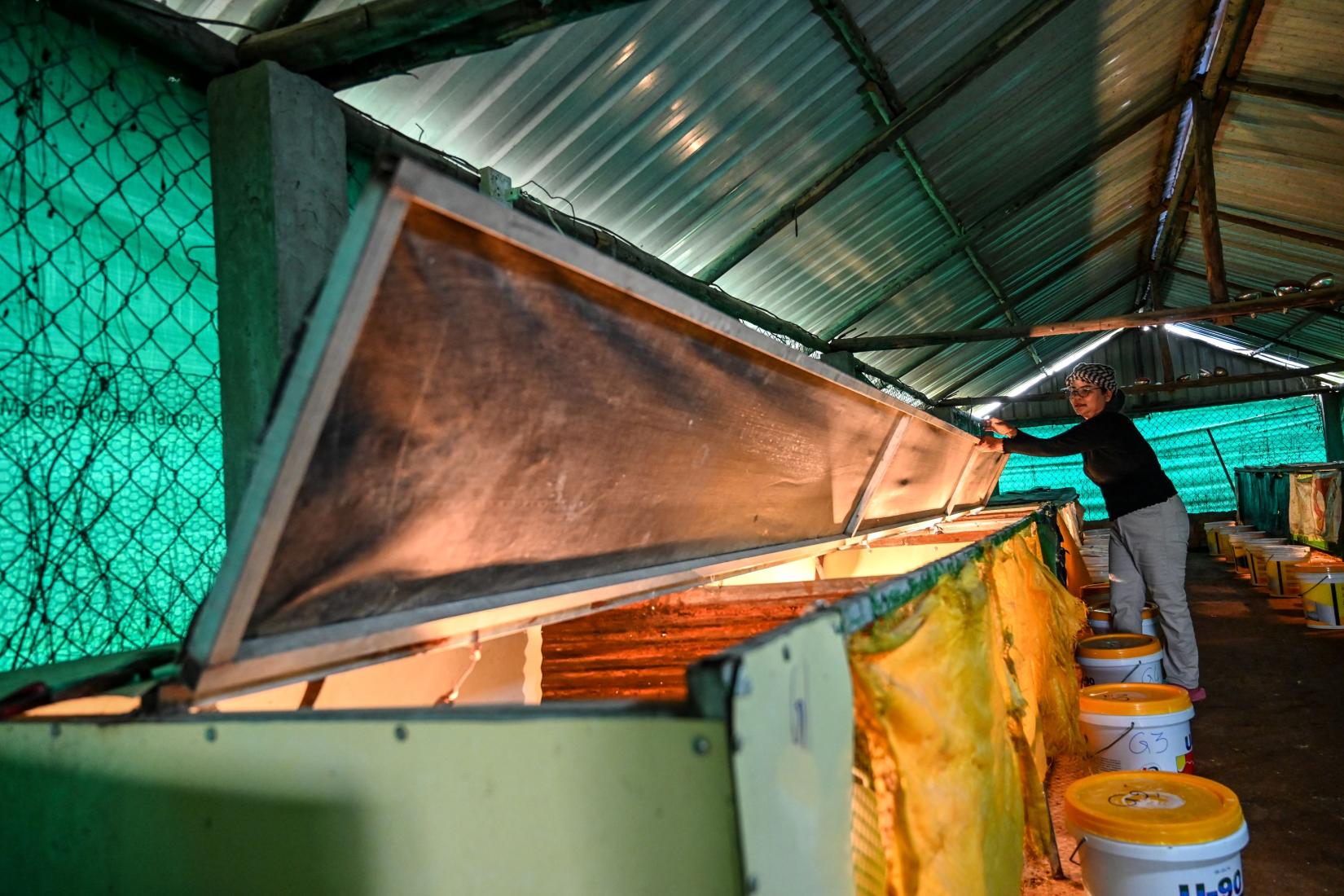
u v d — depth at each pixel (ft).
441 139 11.73
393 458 3.72
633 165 14.28
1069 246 33.78
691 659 8.04
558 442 4.62
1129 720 9.24
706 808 2.59
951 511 16.07
